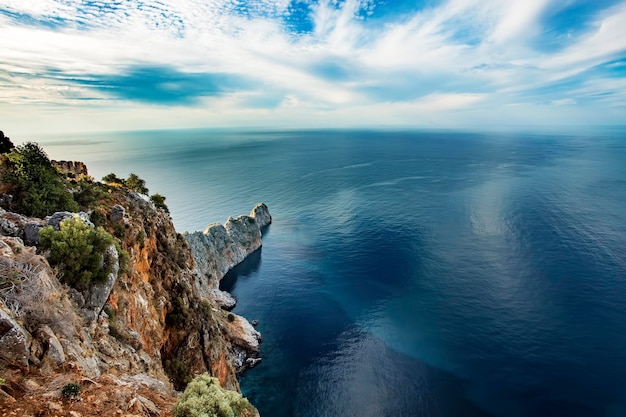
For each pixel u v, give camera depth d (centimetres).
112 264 2686
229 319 6912
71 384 1527
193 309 4459
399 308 7481
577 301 7200
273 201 16462
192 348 4103
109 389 1631
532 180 18338
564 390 5203
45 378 1554
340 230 12369
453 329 6669
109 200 4075
